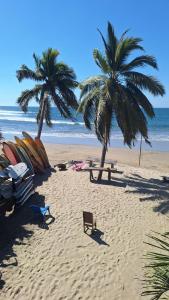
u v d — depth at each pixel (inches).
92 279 397.1
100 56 789.9
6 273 402.0
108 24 762.2
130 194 701.3
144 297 364.8
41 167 851.4
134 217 579.2
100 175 794.2
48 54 1024.2
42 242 477.1
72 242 478.9
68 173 869.2
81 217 566.9
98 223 546.3
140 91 792.3
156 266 177.6
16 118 3752.5
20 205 591.8
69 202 638.5
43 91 1066.1
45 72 1055.6
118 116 759.7
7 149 780.6
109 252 455.8
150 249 465.7
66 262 428.8
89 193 697.6
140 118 778.2
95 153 1402.6
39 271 408.5
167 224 555.5
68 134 2182.6
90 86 807.7
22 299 359.9
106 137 789.2
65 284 386.6
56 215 571.8
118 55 774.5
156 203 648.4
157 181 840.3
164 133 2365.9
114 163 1027.3
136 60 784.9
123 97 748.6
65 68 1056.2
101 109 736.3
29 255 442.3
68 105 1092.5
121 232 517.7
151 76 776.9
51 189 715.4
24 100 1096.8
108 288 382.3
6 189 582.6
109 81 761.6
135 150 1531.7
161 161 1252.5
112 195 690.8
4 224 534.3
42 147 965.2
